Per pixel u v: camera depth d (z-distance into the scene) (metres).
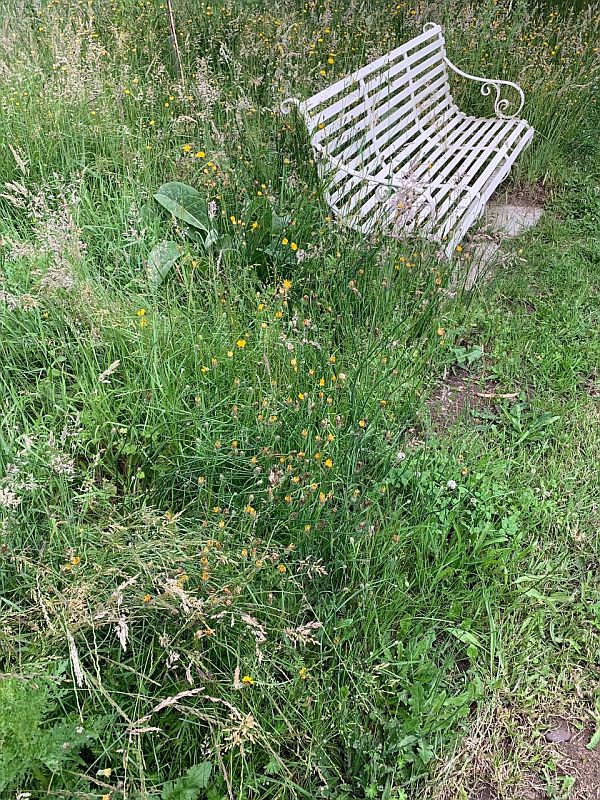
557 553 2.65
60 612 1.99
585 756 2.14
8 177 3.84
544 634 2.41
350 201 3.75
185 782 1.82
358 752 1.98
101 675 2.00
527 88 5.62
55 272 2.84
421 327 3.51
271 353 2.98
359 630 2.26
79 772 1.76
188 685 1.99
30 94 4.21
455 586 2.46
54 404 2.70
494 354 3.57
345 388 2.83
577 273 4.20
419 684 2.12
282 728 1.99
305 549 2.34
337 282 3.46
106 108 4.27
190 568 2.14
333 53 5.31
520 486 2.86
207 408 2.78
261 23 5.65
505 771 2.09
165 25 5.56
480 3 6.68
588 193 5.04
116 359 2.97
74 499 2.43
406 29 5.99
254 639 2.07
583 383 3.47
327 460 2.40
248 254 3.62
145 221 3.70
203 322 3.15
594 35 6.46
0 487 2.23
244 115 4.29
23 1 5.42
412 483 2.72
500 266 4.12
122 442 2.65
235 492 2.52
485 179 4.30
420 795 2.00
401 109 4.49
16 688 1.70
